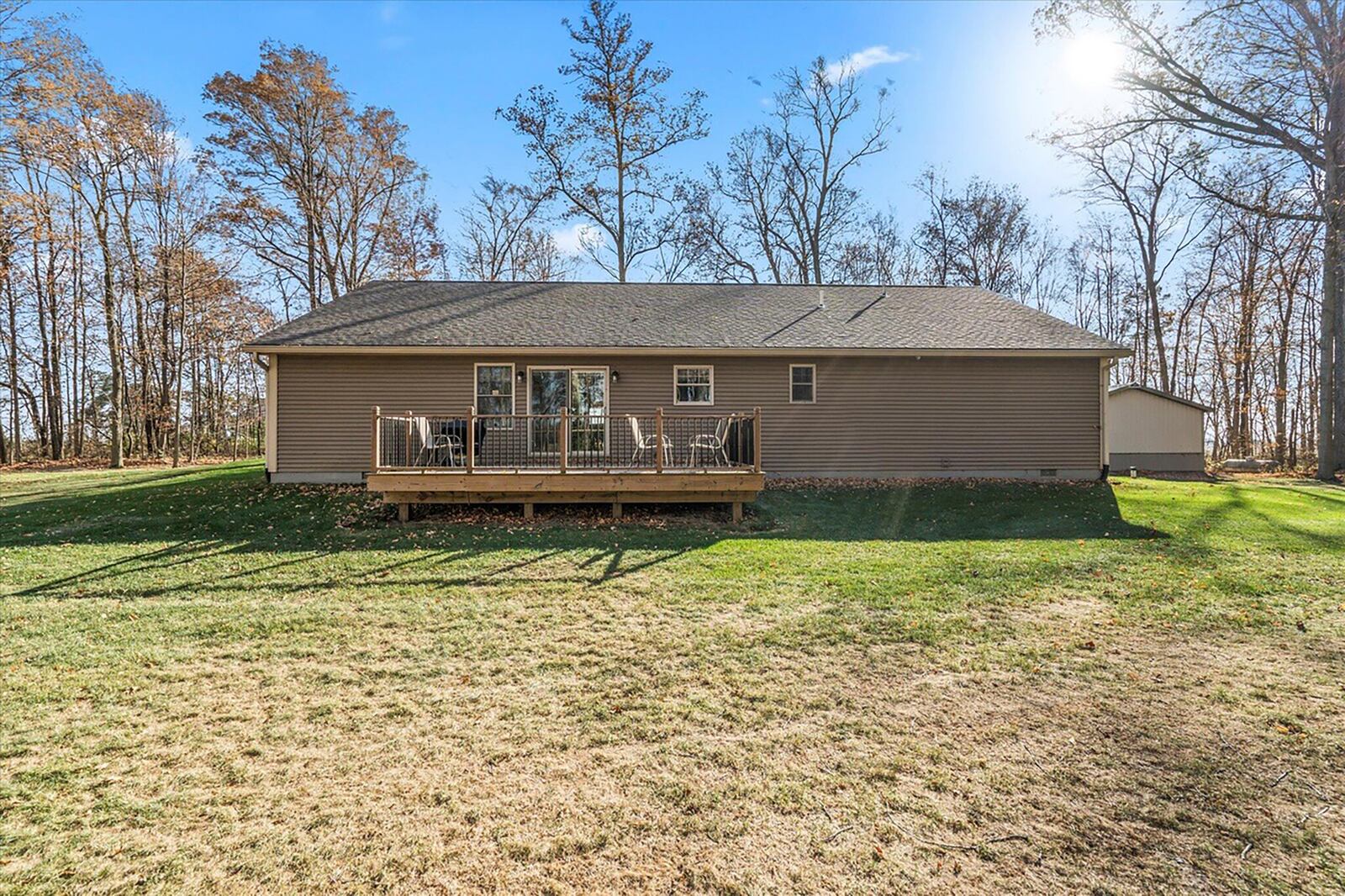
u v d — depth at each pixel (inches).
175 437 869.2
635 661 165.9
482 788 109.4
